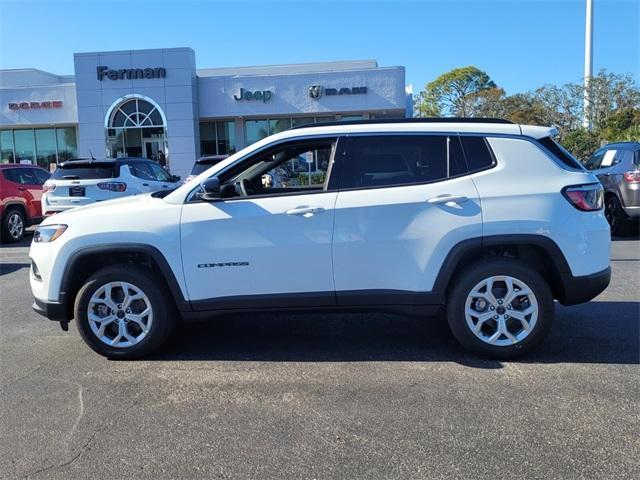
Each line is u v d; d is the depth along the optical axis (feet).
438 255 14.71
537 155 14.94
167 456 10.71
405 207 14.71
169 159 95.25
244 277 15.10
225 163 15.64
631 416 11.84
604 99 93.45
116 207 15.81
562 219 14.52
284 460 10.48
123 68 94.58
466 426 11.55
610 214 37.29
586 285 14.73
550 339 16.67
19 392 13.74
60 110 98.63
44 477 10.12
